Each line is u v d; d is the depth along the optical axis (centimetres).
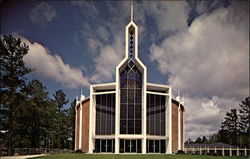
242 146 4491
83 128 5231
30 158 2992
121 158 3083
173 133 5247
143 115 4906
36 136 5141
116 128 4844
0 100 3556
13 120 4022
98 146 5053
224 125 4941
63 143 6203
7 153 4125
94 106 5184
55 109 5681
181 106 5547
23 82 3803
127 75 5103
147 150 4959
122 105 4994
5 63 3534
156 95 5181
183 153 4769
